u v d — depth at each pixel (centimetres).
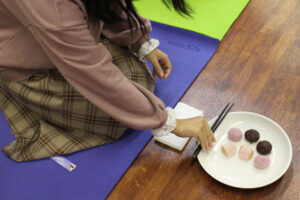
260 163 92
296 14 154
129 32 111
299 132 105
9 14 83
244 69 132
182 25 155
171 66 126
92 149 112
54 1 69
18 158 112
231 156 98
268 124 103
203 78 131
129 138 114
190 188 97
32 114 123
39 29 72
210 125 106
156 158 107
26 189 104
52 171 107
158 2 175
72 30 73
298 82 123
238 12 159
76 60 77
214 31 149
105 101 87
